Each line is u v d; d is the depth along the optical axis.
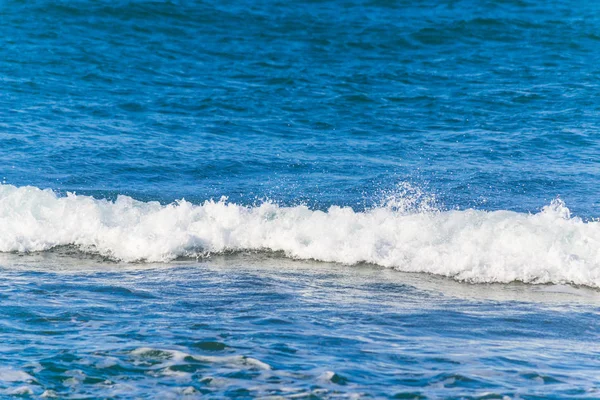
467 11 105.81
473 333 29.64
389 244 39.97
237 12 104.56
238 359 26.00
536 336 29.52
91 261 39.66
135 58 86.69
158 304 32.41
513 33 96.50
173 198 48.97
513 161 57.38
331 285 35.91
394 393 23.59
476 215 41.28
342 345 27.62
